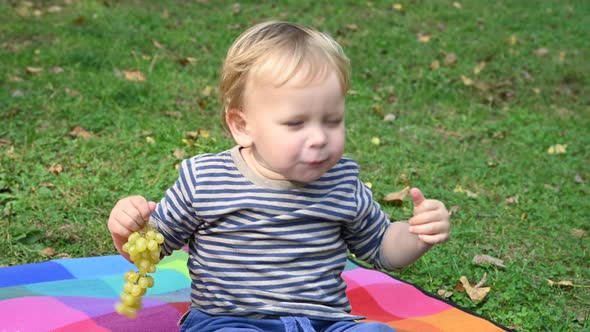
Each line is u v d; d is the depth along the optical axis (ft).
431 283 11.59
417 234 7.41
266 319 7.49
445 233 7.36
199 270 7.78
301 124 7.23
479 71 24.52
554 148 18.99
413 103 21.48
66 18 26.05
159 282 10.88
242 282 7.55
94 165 15.03
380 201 14.75
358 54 25.17
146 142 16.51
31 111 17.39
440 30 29.09
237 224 7.57
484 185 16.34
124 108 18.42
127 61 21.97
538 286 11.68
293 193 7.59
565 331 10.32
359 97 21.48
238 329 7.18
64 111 17.58
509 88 23.75
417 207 7.36
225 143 17.02
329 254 7.73
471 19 31.01
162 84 20.30
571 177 17.25
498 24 30.68
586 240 13.73
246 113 7.54
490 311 10.89
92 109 17.92
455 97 22.27
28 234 12.21
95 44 23.18
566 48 28.63
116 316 9.46
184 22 26.96
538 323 10.48
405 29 28.60
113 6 28.27
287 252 7.52
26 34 23.72
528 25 30.96
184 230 7.89
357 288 11.03
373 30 28.04
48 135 16.22
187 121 18.17
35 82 19.29
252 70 7.33
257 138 7.42
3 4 27.04
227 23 27.40
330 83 7.22
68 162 15.08
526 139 19.53
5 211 12.83
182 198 7.75
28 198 13.41
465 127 20.06
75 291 10.32
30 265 10.94
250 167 7.69
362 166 16.69
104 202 13.55
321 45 7.36
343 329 7.31
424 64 24.80
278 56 7.21
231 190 7.63
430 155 17.63
